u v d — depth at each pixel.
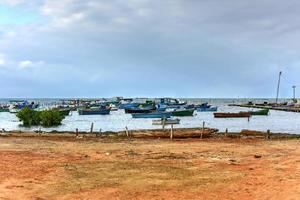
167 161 23.39
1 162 22.22
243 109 144.00
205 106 118.44
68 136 38.75
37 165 21.62
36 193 15.78
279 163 21.58
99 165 21.91
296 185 15.93
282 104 159.38
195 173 19.66
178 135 37.66
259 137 37.84
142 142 33.81
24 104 124.06
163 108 102.19
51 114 62.28
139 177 18.81
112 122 77.31
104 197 15.30
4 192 15.77
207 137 38.12
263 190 15.65
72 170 20.39
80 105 132.12
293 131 57.34
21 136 38.59
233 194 15.41
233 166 21.47
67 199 15.02
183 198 15.09
